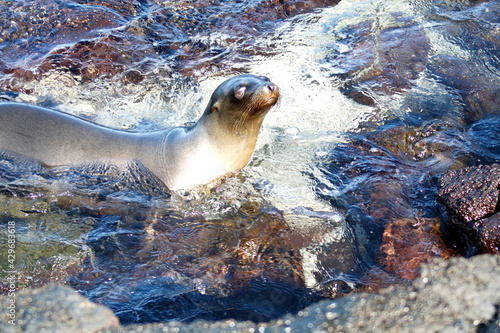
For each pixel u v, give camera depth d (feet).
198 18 40.68
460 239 22.70
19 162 25.21
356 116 31.45
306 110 31.76
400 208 24.53
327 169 27.20
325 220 23.65
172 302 19.47
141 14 40.60
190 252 21.84
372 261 21.57
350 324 15.17
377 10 43.32
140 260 21.36
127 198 24.53
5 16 38.19
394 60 36.73
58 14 38.99
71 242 22.00
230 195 25.03
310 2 43.62
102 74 34.14
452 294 15.85
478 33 40.29
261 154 28.17
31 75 33.37
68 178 25.00
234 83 25.00
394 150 28.84
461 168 26.76
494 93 33.88
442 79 35.17
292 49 37.65
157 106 32.17
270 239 22.53
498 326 14.87
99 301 19.26
